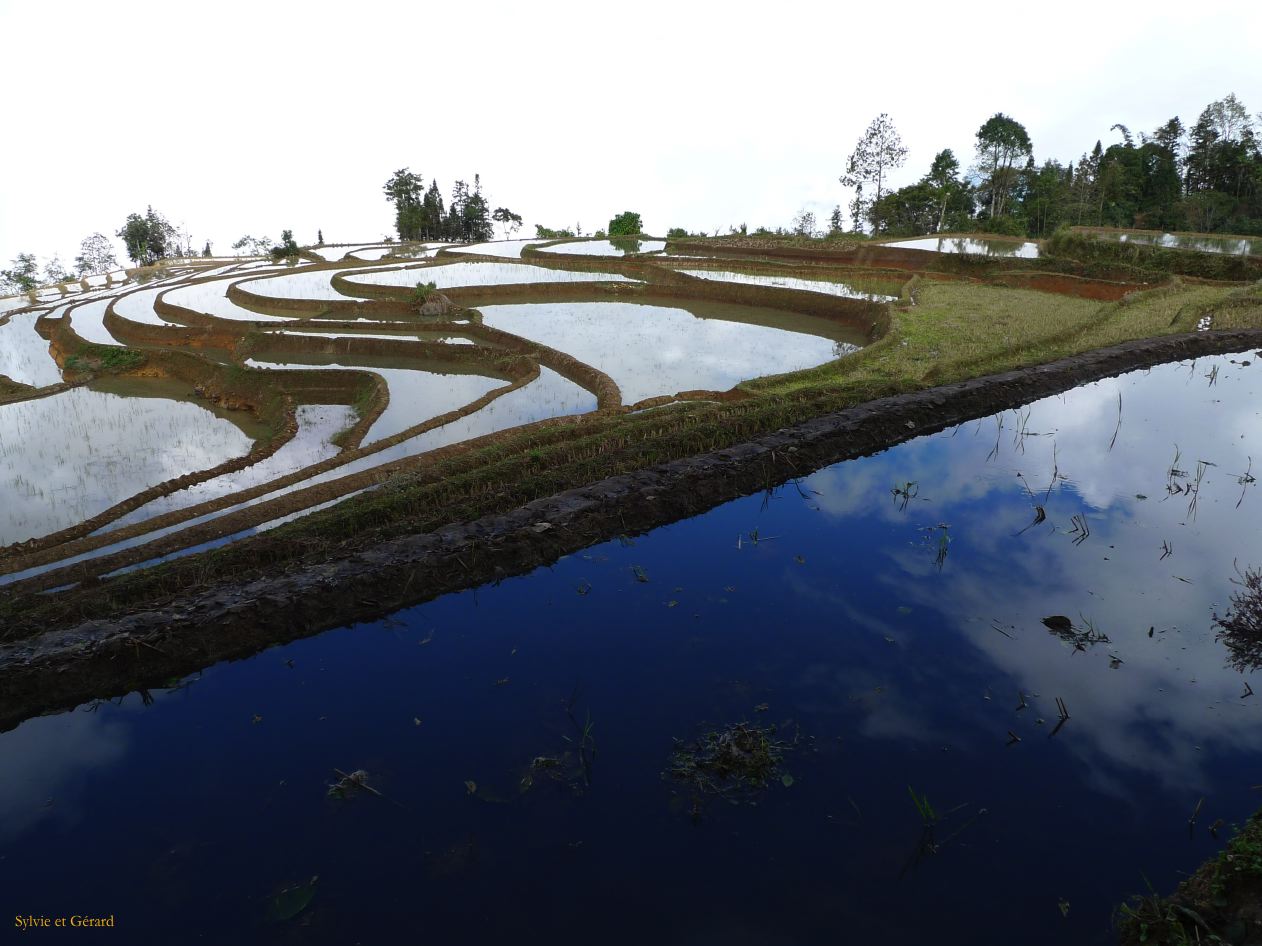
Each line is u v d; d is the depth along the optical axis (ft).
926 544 24.77
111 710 18.17
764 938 11.68
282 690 18.52
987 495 28.58
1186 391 41.55
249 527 30.94
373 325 74.74
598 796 14.64
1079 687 17.38
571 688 17.93
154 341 82.17
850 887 12.53
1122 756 15.24
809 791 14.56
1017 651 18.75
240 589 21.80
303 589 21.48
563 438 37.11
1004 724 16.22
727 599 21.65
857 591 21.88
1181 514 26.48
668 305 84.12
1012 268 87.35
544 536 24.77
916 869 12.82
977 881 12.55
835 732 16.12
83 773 16.01
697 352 59.98
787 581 22.59
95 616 21.75
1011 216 160.25
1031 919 11.85
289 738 16.71
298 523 27.14
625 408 43.34
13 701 18.03
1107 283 76.23
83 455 43.70
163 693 18.70
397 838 13.83
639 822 14.01
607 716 16.89
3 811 15.03
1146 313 61.16
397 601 22.04
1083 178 158.20
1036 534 25.23
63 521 34.86
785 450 31.65
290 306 87.66
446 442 40.63
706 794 14.58
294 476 36.58
